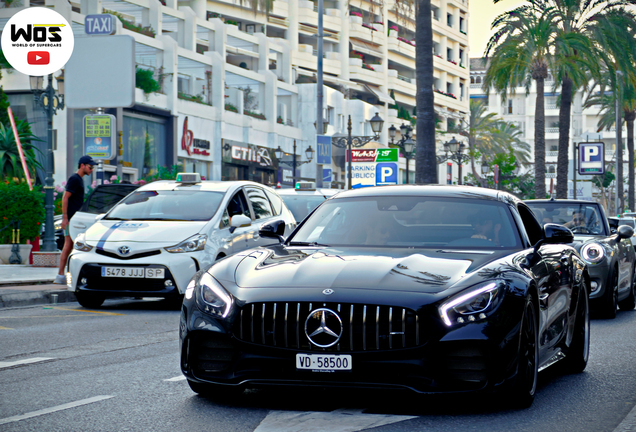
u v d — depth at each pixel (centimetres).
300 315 486
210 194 1261
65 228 1423
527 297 517
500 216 628
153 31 4066
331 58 6938
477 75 11962
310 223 653
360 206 655
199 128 4397
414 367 476
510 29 4031
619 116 5944
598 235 1216
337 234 623
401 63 7988
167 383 621
